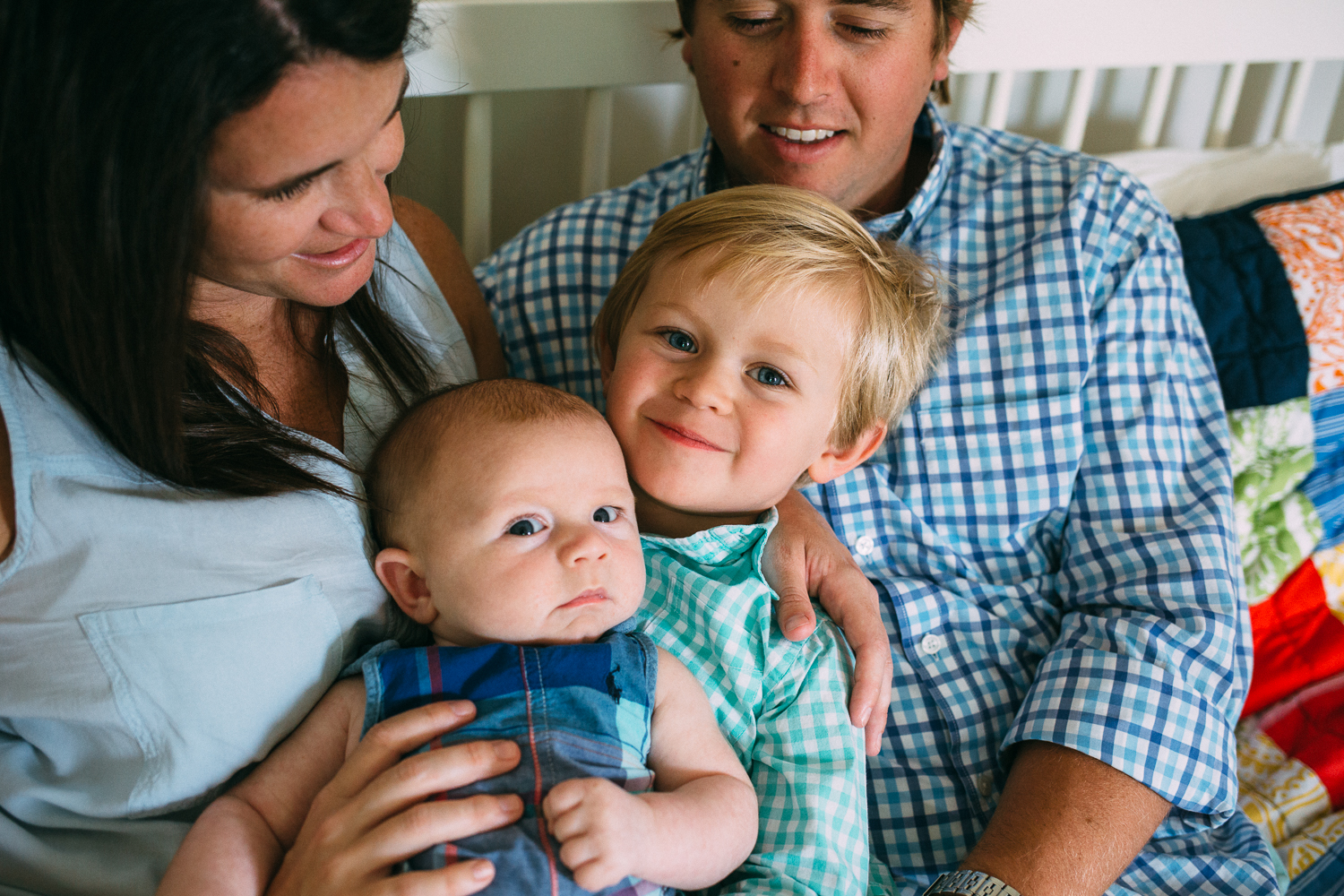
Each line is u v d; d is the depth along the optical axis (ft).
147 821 2.36
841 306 2.87
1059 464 3.63
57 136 1.74
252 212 1.94
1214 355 4.24
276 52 1.71
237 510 2.28
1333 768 3.54
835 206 3.07
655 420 2.84
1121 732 3.02
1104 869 2.89
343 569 2.44
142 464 2.16
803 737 2.77
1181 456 3.65
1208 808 3.12
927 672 3.46
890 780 3.34
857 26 3.32
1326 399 4.20
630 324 2.97
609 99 4.28
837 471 3.28
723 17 3.42
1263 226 4.50
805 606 2.88
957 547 3.73
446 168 4.74
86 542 2.12
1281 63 5.91
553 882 2.08
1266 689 3.83
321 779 2.36
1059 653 3.29
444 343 3.24
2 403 2.02
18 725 2.29
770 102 3.49
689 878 2.27
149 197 1.82
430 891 1.96
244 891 2.11
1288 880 3.24
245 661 2.27
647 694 2.45
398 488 2.55
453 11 3.73
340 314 2.79
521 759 2.22
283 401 2.68
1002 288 3.72
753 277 2.77
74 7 1.64
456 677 2.34
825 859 2.54
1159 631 3.22
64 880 2.33
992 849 2.92
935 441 3.68
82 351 1.98
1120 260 3.79
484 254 4.34
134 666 2.18
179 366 2.05
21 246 1.89
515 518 2.42
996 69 4.70
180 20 1.64
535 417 2.55
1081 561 3.61
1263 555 4.05
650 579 2.99
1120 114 5.96
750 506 2.97
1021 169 3.93
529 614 2.39
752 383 2.80
